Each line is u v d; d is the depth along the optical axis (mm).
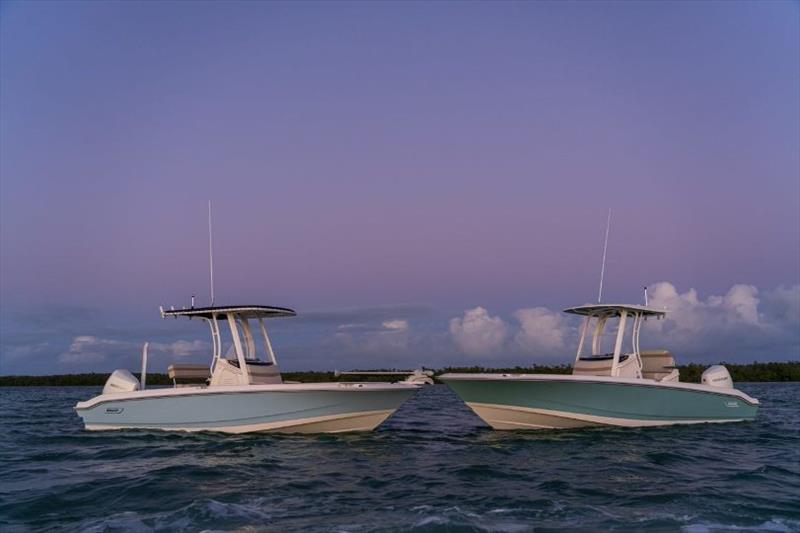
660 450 15477
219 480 12109
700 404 19438
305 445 16094
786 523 9219
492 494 11016
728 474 12805
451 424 23031
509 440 17062
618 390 18109
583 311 20156
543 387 17656
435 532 8734
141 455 14867
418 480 12211
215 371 17781
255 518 9438
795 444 16781
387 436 17906
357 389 17000
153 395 17562
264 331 18875
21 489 11539
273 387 16812
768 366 73000
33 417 26578
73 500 10734
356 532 8672
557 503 10344
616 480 12211
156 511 9938
